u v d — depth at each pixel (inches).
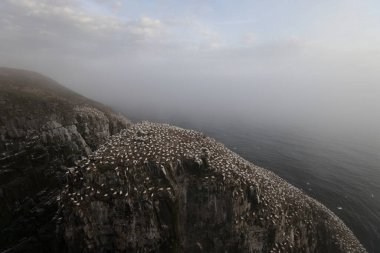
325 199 3782.0
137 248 1847.9
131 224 1850.4
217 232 2142.0
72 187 1870.1
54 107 3139.8
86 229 1742.1
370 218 3346.5
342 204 3659.0
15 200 2118.6
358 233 3041.3
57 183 2428.6
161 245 1921.8
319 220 2682.1
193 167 2289.6
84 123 3319.4
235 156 2984.7
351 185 4247.0
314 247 2443.4
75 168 1969.7
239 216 2166.6
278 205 2393.0
